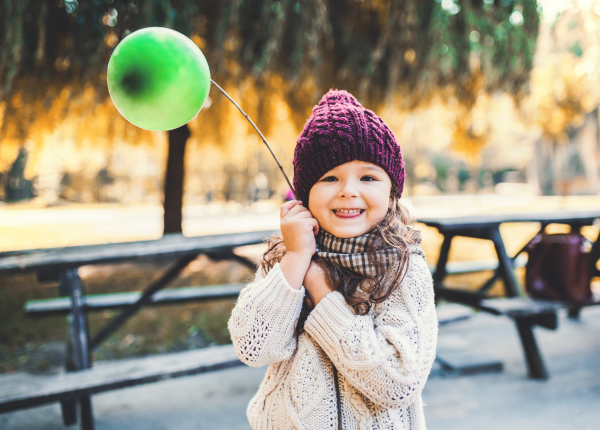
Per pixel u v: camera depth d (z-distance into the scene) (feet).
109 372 6.69
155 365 6.94
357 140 3.13
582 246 9.69
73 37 13.74
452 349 11.19
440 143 21.38
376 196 3.17
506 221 10.25
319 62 14.66
